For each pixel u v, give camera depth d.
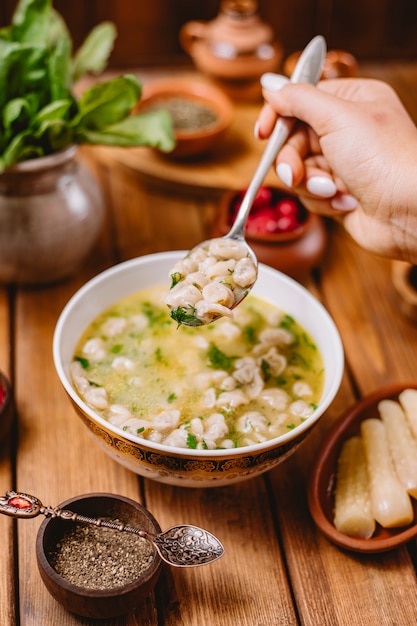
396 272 0.83
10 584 0.62
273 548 0.65
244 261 0.66
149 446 0.60
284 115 0.72
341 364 0.67
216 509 0.67
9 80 0.74
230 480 0.63
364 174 0.69
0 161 0.71
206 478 0.62
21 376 0.75
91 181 0.81
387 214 0.71
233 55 1.04
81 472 0.69
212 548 0.60
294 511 0.67
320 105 0.69
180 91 1.03
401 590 0.64
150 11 1.17
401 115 0.70
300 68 0.72
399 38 1.26
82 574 0.59
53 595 0.59
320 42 0.73
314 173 0.75
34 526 0.65
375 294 0.85
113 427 0.60
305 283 0.85
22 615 0.60
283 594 0.63
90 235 0.81
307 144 0.76
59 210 0.77
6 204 0.76
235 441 0.65
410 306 0.81
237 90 1.06
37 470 0.68
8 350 0.77
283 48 1.24
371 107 0.69
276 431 0.65
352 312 0.83
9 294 0.81
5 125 0.73
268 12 1.21
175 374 0.69
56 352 0.65
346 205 0.74
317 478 0.67
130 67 1.13
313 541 0.66
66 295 0.82
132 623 0.60
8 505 0.60
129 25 1.18
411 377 0.78
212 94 1.02
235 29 1.04
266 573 0.64
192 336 0.72
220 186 0.92
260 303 0.75
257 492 0.69
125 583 0.59
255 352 0.71
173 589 0.62
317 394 0.69
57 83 0.74
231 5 1.05
